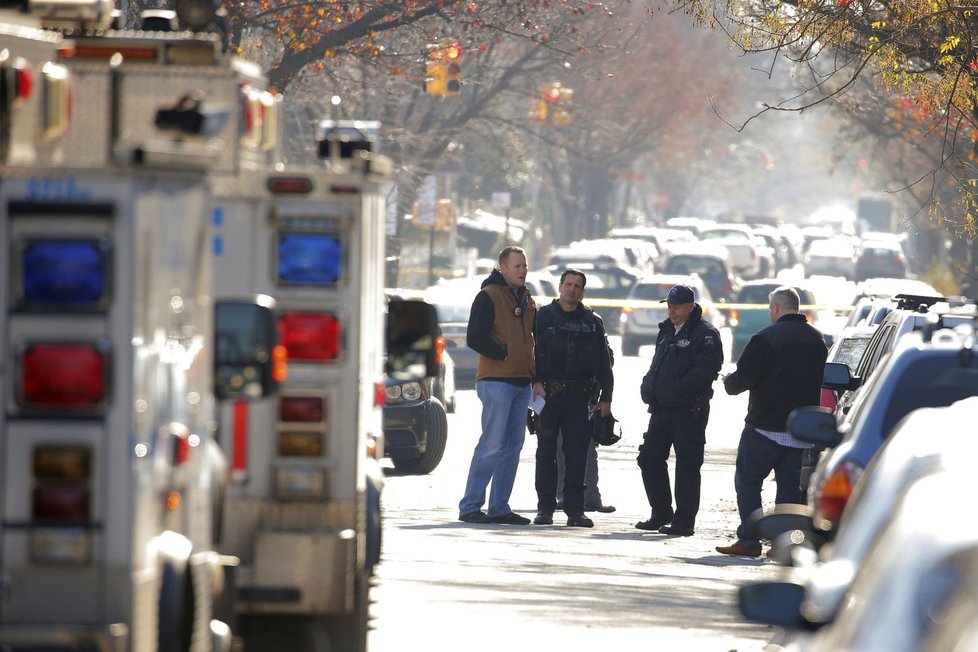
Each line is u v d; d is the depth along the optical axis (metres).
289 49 89.00
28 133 20.92
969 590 12.23
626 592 40.34
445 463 72.06
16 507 18.88
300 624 27.77
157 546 19.92
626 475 71.12
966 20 66.00
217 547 23.84
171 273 20.12
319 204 26.86
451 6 96.38
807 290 151.12
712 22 68.44
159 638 19.88
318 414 26.81
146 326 19.25
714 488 67.12
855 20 66.12
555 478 53.88
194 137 20.84
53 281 18.77
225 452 26.77
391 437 65.88
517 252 52.69
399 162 146.25
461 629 34.81
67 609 18.98
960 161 69.88
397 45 122.56
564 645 33.06
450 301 114.44
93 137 25.12
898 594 12.63
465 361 111.81
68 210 18.70
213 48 25.84
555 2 116.31
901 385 29.72
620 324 159.00
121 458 18.83
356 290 26.92
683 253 175.12
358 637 27.91
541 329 53.34
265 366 23.12
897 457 16.95
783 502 48.28
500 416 52.97
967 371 29.61
